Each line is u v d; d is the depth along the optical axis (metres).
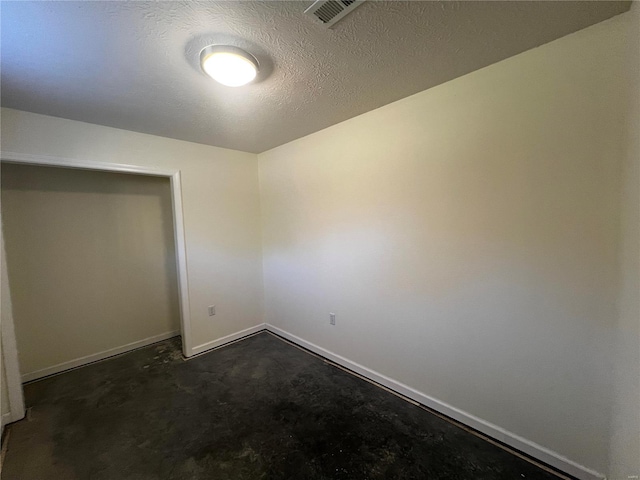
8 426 1.94
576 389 1.43
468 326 1.79
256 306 3.53
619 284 1.27
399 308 2.16
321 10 1.12
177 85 1.70
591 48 1.29
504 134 1.57
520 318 1.58
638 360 1.12
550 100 1.41
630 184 1.19
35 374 2.58
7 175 2.49
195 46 1.34
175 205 2.83
